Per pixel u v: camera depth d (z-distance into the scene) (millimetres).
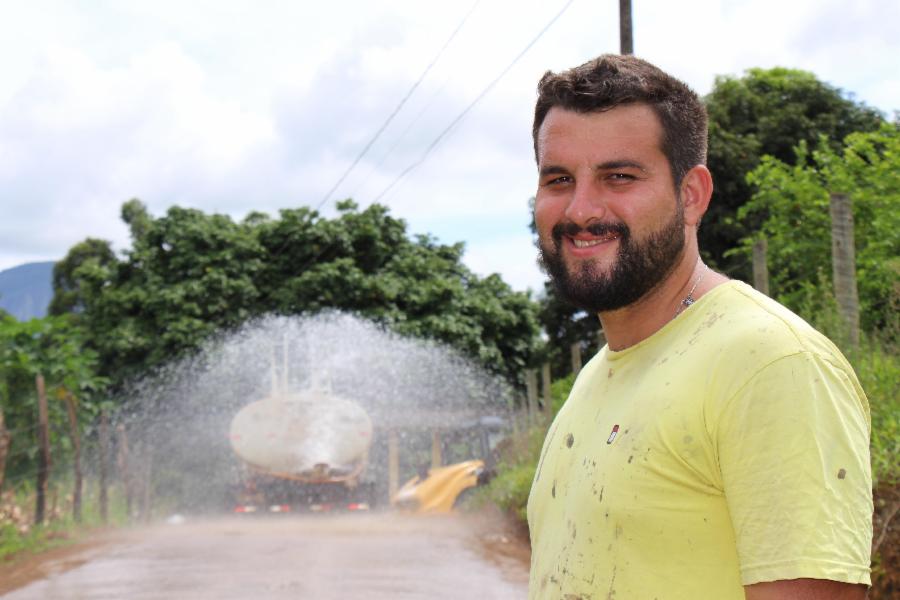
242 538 13109
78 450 15922
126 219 35375
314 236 24594
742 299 1851
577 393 2166
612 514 1808
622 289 1936
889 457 6254
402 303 24703
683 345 1852
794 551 1577
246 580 9242
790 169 15227
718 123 21719
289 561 10453
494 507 14383
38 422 16453
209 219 25375
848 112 23609
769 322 1732
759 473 1633
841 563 1571
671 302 1970
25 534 13414
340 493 19344
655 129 1945
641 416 1816
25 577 9906
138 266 25344
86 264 26500
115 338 23453
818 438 1616
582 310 2057
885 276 11016
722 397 1705
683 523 1732
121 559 10992
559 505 2025
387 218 26266
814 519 1584
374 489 19625
